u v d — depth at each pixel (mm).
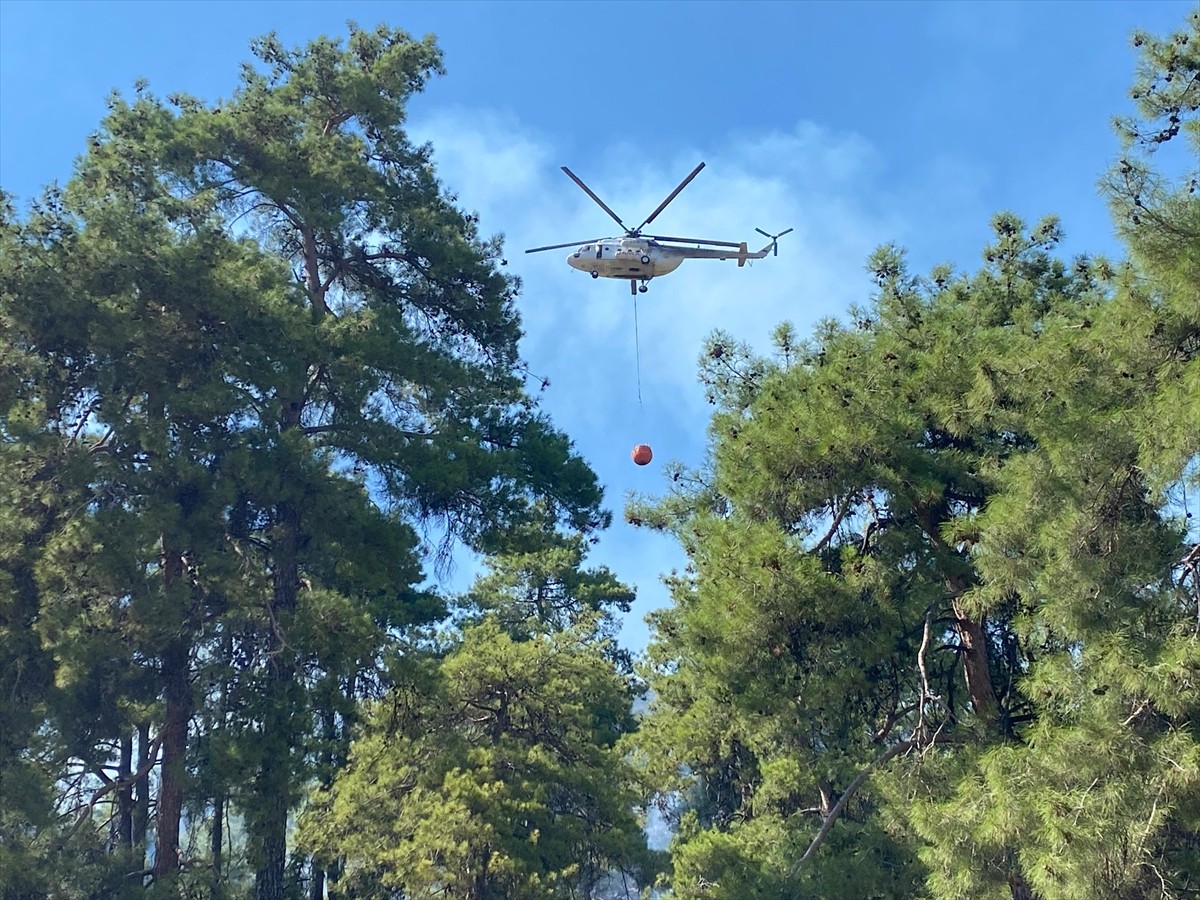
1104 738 10148
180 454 17719
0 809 16250
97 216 18359
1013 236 16766
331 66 23531
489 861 21172
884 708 15492
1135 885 10070
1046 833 9898
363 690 19547
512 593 40594
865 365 14562
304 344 19438
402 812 22297
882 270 15859
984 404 12906
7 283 17375
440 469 20172
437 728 23234
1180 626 10656
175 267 18188
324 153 21891
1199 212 11086
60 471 17391
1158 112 11430
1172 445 10344
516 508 21547
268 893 17594
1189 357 11531
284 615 18141
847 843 15320
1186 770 9570
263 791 16938
